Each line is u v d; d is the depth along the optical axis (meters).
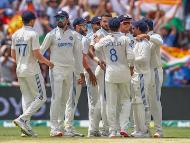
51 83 43.44
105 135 44.81
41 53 42.72
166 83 64.50
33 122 60.94
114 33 41.50
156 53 42.88
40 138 40.34
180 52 65.56
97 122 45.09
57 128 43.53
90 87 44.81
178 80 64.81
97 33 43.84
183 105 61.62
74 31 43.94
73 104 45.00
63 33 43.41
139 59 42.25
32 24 43.00
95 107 44.91
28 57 42.59
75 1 66.50
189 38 67.50
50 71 43.44
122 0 67.12
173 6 67.94
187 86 61.62
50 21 65.00
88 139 38.56
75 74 44.44
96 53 42.50
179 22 67.81
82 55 44.16
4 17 65.25
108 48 41.47
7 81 62.81
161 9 67.75
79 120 60.84
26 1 66.06
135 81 42.75
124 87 41.81
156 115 43.44
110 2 66.88
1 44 63.44
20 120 42.47
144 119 43.12
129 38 41.66
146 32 42.50
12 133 50.09
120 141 36.66
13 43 43.22
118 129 42.94
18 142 36.84
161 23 67.25
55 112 43.41
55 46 43.31
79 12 65.94
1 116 60.69
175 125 61.56
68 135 44.56
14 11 65.94
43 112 60.94
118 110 42.72
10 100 60.69
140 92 42.75
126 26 43.09
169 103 61.56
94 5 66.62
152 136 43.62
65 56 43.38
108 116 41.94
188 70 65.06
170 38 66.88
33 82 42.81
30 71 42.59
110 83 41.62
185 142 36.34
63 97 44.25
